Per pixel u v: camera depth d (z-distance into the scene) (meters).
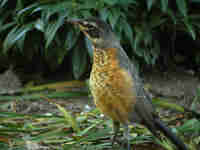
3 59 6.63
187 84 6.07
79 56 6.18
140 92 3.56
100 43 3.44
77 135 4.01
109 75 3.39
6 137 4.11
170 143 3.94
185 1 6.36
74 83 5.76
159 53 6.52
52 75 6.73
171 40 6.78
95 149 3.96
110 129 4.21
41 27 5.66
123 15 5.98
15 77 6.26
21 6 6.06
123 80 3.38
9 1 6.45
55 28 5.54
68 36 5.95
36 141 3.97
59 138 4.25
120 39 5.71
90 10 5.89
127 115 3.54
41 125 4.62
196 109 5.22
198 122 4.29
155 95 5.58
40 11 6.03
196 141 4.10
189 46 7.12
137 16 6.43
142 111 3.56
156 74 6.57
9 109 5.24
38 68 6.80
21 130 4.23
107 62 3.40
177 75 6.54
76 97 5.83
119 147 4.03
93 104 5.49
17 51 6.36
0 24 6.23
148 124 3.65
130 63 3.57
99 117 4.78
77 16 5.52
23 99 5.34
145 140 4.18
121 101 3.44
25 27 5.87
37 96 5.22
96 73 3.46
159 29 6.55
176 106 4.87
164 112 5.20
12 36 5.82
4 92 5.74
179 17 6.37
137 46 6.09
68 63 6.89
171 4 6.64
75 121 4.06
